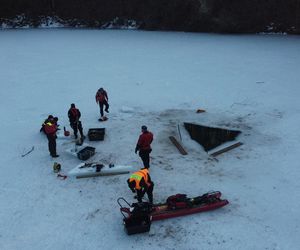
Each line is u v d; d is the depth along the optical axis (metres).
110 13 42.94
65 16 44.00
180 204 8.41
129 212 8.09
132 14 42.12
